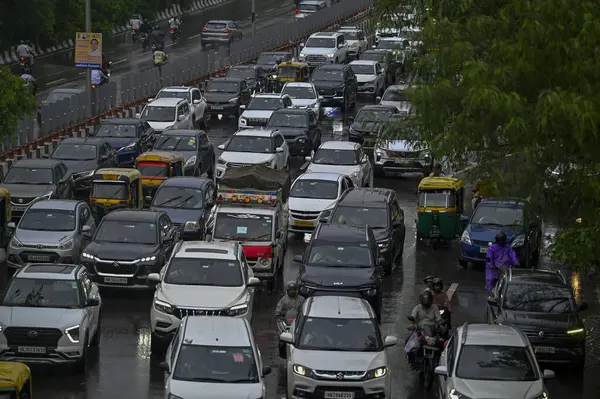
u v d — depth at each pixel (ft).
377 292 119.34
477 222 145.89
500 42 77.82
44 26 351.67
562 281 110.01
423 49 85.35
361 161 187.52
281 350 104.12
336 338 92.53
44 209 138.51
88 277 109.60
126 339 111.14
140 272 125.70
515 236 141.69
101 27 396.98
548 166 79.61
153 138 214.48
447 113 79.41
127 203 159.22
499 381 86.12
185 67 296.92
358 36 351.05
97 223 158.40
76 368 99.30
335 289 118.21
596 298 135.13
